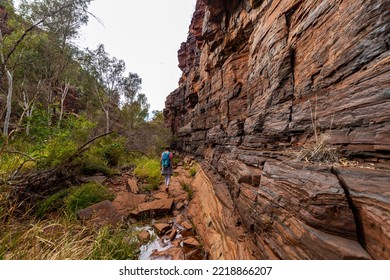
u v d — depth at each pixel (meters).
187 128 15.48
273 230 2.09
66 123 7.75
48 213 3.71
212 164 7.57
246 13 5.76
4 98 13.48
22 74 14.28
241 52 6.47
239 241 2.87
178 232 4.01
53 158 5.12
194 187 7.01
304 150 2.36
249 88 5.16
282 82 3.44
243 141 5.05
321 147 2.18
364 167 1.66
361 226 1.31
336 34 2.27
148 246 3.42
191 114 15.22
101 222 3.42
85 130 8.65
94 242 2.70
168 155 6.80
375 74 1.70
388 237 1.08
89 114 20.92
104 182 6.19
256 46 4.87
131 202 5.18
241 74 6.30
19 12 12.66
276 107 3.56
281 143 3.38
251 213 2.77
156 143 18.25
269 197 2.27
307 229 1.56
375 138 1.64
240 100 6.02
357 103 1.88
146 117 27.77
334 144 2.15
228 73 6.98
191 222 4.43
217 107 8.41
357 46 1.93
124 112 23.50
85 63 21.30
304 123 2.79
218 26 7.68
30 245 2.39
